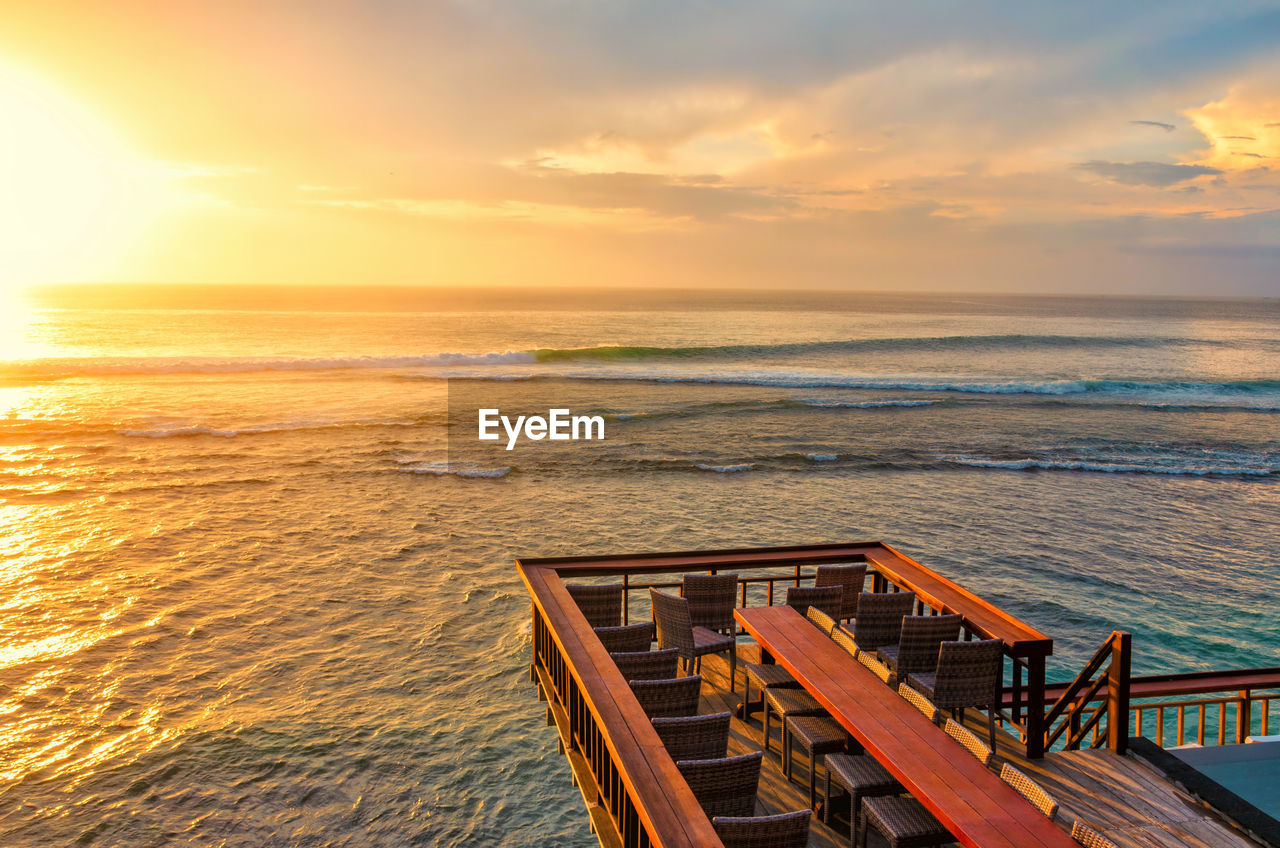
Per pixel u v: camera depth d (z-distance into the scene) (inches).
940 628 201.6
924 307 6811.0
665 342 2755.9
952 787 139.4
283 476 831.7
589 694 159.2
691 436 1112.8
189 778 316.2
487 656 433.7
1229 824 157.8
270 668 411.5
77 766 321.4
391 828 293.4
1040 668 183.9
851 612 256.1
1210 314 6181.1
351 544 615.8
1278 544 647.8
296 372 1669.5
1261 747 219.3
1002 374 1937.7
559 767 336.2
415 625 470.3
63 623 457.4
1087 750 189.5
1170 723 371.9
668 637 231.8
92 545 599.8
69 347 2158.0
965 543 637.9
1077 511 744.3
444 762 335.9
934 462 964.0
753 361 2164.1
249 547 603.5
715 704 223.9
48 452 919.7
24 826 284.4
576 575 242.8
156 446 965.2
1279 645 455.2
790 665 188.1
